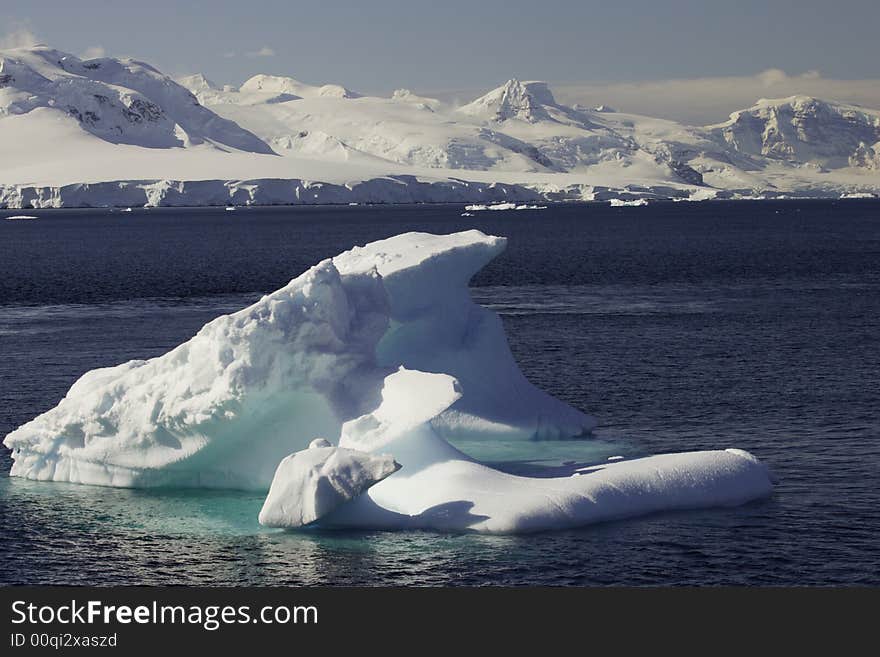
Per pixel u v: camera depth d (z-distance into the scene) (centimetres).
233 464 3005
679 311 7150
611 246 15075
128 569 2452
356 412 2941
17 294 8712
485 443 3522
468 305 3850
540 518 2600
